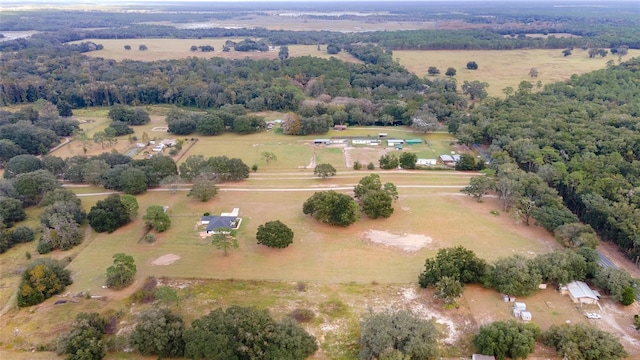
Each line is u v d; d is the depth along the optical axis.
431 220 113.50
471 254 87.69
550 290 85.38
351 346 71.75
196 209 120.38
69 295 85.38
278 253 99.44
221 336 65.88
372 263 95.38
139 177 128.62
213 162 136.50
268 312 74.81
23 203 121.56
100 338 72.06
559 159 137.12
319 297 84.19
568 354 66.19
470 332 74.75
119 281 87.19
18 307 82.12
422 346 65.31
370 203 111.00
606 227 103.62
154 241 104.31
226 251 99.69
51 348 71.81
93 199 126.88
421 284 86.06
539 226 109.88
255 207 121.44
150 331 69.62
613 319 77.31
